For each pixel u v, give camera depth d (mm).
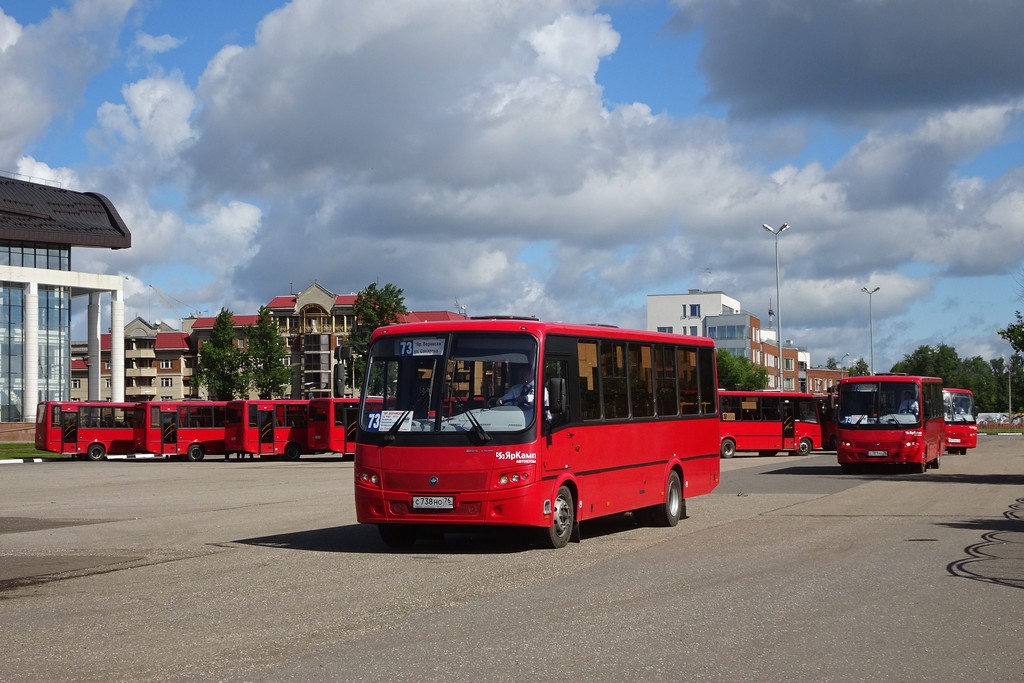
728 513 21141
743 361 111250
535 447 15102
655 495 18719
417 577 12766
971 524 18391
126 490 31750
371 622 9805
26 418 85938
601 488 16953
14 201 88750
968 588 11516
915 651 8422
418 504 15016
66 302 90000
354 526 19531
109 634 9375
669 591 11477
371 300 95188
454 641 8906
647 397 18734
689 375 20562
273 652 8523
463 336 15523
